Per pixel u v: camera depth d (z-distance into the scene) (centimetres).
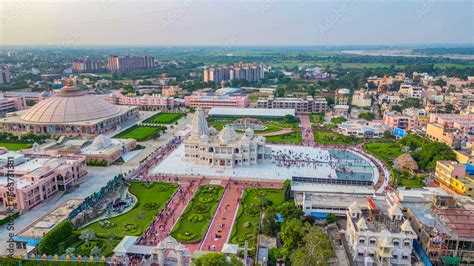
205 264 11300
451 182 19162
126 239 13875
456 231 12762
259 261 12988
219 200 18688
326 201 17150
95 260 13212
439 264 12412
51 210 17038
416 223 13788
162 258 12800
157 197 19100
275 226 15262
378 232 12950
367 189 19838
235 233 15388
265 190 19938
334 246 14188
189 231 15638
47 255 13600
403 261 12719
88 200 17550
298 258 11994
